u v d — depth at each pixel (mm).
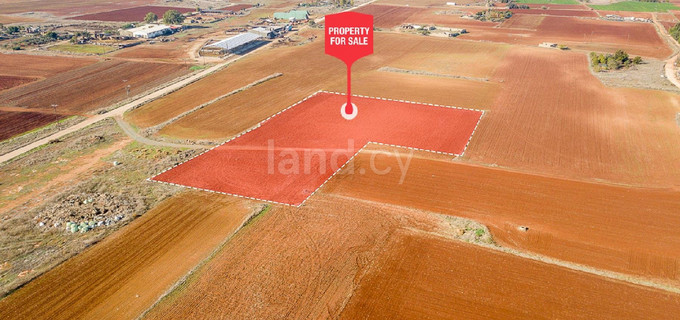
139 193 43156
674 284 31656
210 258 33969
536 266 33281
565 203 41531
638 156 51156
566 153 51812
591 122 60375
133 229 37625
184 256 34438
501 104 67062
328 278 31984
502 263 33562
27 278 31703
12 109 65750
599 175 47062
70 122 60906
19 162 49594
